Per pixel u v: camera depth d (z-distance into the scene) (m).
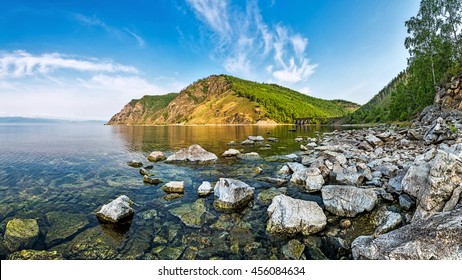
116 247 2.53
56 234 2.78
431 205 2.56
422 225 2.16
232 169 5.94
